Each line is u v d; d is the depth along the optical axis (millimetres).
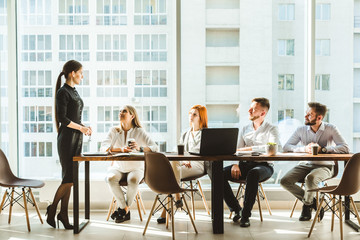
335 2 4629
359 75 4684
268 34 4684
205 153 3473
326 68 4668
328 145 4059
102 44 4719
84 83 4730
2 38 4621
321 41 4648
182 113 4691
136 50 4715
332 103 4684
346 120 4703
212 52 4680
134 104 4730
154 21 4695
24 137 4754
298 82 4719
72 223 3904
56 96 3783
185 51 4664
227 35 4680
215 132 3447
